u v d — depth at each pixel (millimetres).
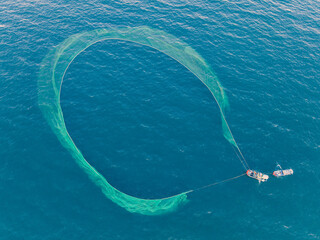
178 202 44625
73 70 61438
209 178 47281
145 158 49438
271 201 45031
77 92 57844
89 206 43812
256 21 73812
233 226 42656
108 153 49875
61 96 57000
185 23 72500
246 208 44250
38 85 58281
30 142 50406
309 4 80000
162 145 51125
